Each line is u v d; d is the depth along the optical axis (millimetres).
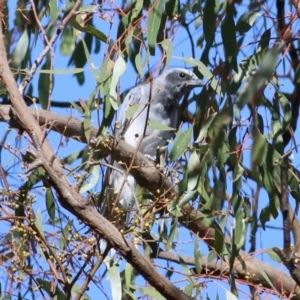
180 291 7844
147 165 9969
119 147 9969
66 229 8688
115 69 9320
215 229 9336
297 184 9891
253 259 10492
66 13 10281
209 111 9695
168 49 9453
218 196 9492
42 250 8672
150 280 7789
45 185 8805
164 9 10141
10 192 8648
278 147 9922
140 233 8555
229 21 9281
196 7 10211
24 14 10516
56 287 8797
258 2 9172
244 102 5723
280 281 10031
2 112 8406
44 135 7855
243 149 9406
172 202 9039
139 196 10234
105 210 8977
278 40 9562
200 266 9539
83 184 8719
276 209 9828
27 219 8484
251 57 9586
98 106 9422
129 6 10664
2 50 8148
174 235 9383
